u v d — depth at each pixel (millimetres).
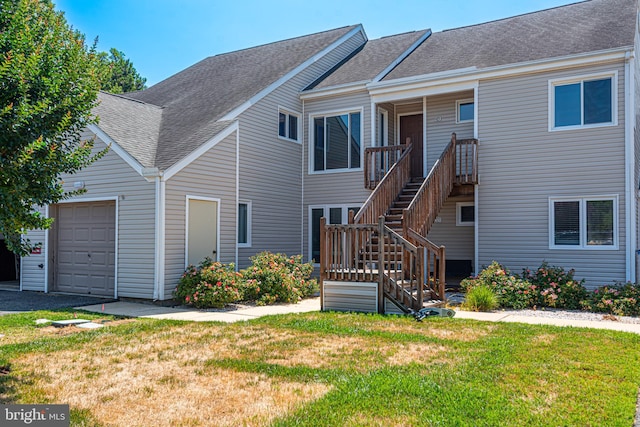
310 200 16016
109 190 11742
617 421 4211
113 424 4273
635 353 6324
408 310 9297
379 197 12023
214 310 10328
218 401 4809
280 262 12648
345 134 15547
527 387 5043
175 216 11297
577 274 12008
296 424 4203
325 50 17344
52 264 12945
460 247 14797
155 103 17438
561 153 12273
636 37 13039
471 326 8117
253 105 14086
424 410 4461
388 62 16016
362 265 10594
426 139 15117
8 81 5199
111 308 10469
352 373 5586
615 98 11656
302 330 7934
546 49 13094
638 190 12969
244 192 13641
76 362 6156
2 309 10242
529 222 12617
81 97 5754
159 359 6270
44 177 5348
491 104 13164
